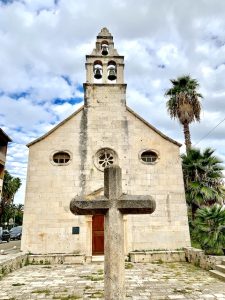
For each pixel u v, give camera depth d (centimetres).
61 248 1234
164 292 694
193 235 1433
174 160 1398
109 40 1609
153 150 1407
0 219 3988
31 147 1370
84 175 1341
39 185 1312
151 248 1259
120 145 1405
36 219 1264
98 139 1406
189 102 2011
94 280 852
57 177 1330
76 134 1406
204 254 1048
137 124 1448
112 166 485
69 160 1359
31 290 729
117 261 429
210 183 1653
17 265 1059
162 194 1340
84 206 457
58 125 1407
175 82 2106
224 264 916
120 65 1558
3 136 2241
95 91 1493
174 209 1321
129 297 650
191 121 1998
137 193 1332
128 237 1259
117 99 1488
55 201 1295
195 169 1661
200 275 912
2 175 2333
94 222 1313
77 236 1253
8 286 774
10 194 3838
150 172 1370
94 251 1279
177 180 1367
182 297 647
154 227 1288
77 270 1030
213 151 1716
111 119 1447
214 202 1587
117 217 454
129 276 901
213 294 671
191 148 1753
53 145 1380
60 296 671
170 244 1270
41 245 1232
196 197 1568
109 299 411
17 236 3309
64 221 1270
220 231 1024
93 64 1552
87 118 1438
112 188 469
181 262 1198
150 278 867
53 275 934
